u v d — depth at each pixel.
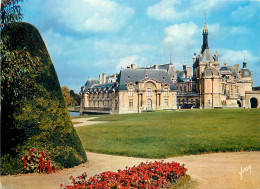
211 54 118.44
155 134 26.16
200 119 37.78
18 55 15.02
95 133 29.36
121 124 37.53
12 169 14.12
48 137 15.14
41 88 15.38
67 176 13.94
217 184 12.12
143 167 12.58
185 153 18.91
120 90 86.62
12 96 14.61
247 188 11.54
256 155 17.84
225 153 18.84
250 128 26.92
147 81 89.25
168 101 92.19
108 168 15.34
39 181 13.07
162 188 11.34
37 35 16.09
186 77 138.62
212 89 102.00
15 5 16.34
